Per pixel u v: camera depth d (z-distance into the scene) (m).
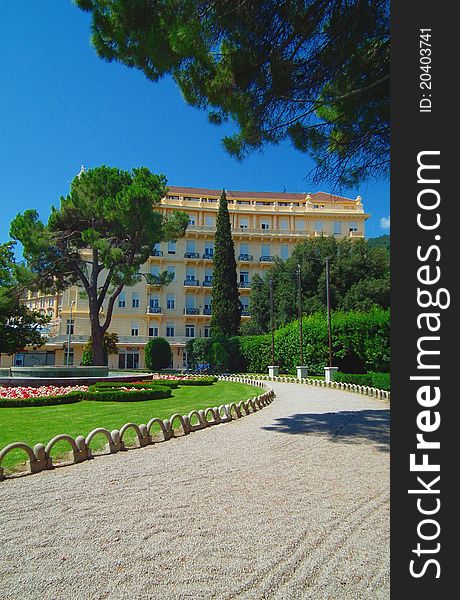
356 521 4.64
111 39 8.38
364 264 48.19
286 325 42.38
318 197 67.31
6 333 36.28
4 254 34.00
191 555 3.84
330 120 9.95
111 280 32.56
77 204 29.81
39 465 6.70
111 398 15.88
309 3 7.64
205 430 10.49
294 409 14.70
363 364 30.61
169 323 56.03
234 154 9.83
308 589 3.30
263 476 6.41
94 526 4.49
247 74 8.68
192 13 7.41
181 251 57.75
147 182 30.92
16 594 3.23
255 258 60.09
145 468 6.88
